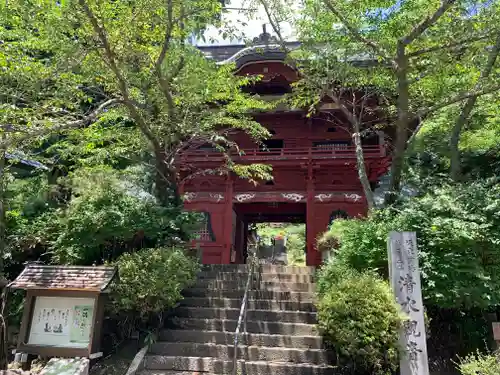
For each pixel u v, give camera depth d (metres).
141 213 9.31
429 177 10.76
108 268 7.23
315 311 8.27
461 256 7.06
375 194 14.99
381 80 11.27
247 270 10.56
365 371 6.08
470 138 13.33
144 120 9.90
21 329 6.75
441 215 7.73
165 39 8.62
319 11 10.49
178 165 16.69
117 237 8.92
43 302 6.92
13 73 7.37
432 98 11.42
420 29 8.39
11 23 8.65
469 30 8.75
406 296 6.37
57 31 8.05
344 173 16.56
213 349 7.09
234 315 8.15
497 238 7.18
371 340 5.80
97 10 7.84
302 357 6.80
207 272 10.23
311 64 11.54
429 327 7.19
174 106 10.21
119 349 7.34
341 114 17.33
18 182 11.52
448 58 9.64
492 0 9.12
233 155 16.75
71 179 10.24
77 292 6.83
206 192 17.17
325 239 10.23
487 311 7.25
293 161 16.52
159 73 9.07
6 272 9.48
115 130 11.46
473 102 11.01
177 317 8.12
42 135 7.87
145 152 13.45
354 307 6.14
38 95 8.30
